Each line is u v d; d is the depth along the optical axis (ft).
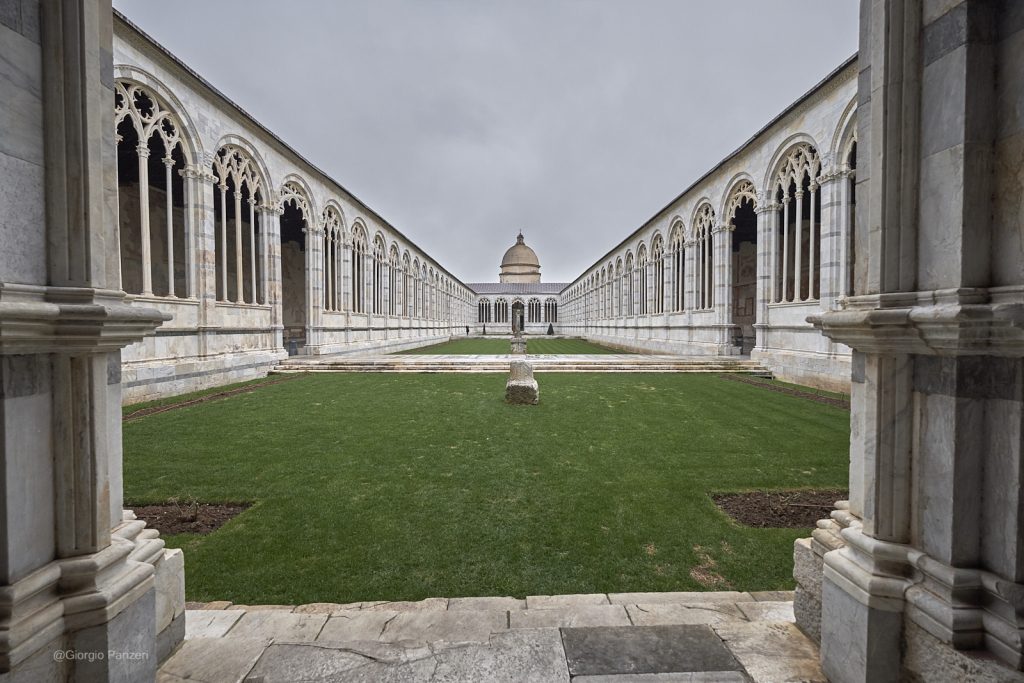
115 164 7.84
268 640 9.05
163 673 8.13
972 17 6.63
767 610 10.32
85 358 6.85
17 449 6.15
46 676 6.21
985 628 6.36
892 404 7.52
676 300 85.97
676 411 34.06
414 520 15.76
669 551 13.78
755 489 18.67
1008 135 6.47
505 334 242.37
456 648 8.71
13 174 6.23
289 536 14.62
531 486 18.89
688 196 77.10
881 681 7.32
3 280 6.11
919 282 7.45
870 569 7.54
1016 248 6.35
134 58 38.47
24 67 6.42
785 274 53.88
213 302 48.11
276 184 60.70
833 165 44.70
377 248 96.37
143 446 24.62
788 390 44.34
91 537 6.91
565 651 8.64
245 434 27.17
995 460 6.52
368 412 33.65
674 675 8.07
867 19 8.39
